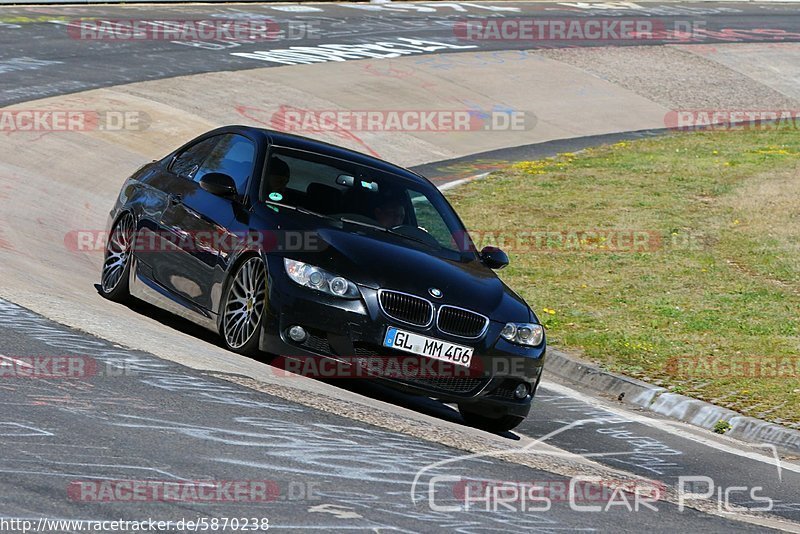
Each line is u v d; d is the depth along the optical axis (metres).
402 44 108.44
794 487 26.64
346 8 132.12
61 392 22.45
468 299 28.19
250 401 24.25
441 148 77.06
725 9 159.12
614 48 116.56
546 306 43.12
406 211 31.62
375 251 28.59
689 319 42.09
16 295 30.64
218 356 28.08
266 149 31.58
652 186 67.69
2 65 78.62
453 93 91.75
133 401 22.62
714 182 69.06
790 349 38.91
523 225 57.47
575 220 58.81
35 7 108.06
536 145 81.00
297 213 29.72
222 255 29.39
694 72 110.88
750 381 35.16
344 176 31.78
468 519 18.98
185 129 69.75
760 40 130.00
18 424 20.17
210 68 87.50
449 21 127.56
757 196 64.81
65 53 86.06
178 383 24.59
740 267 50.44
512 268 48.97
